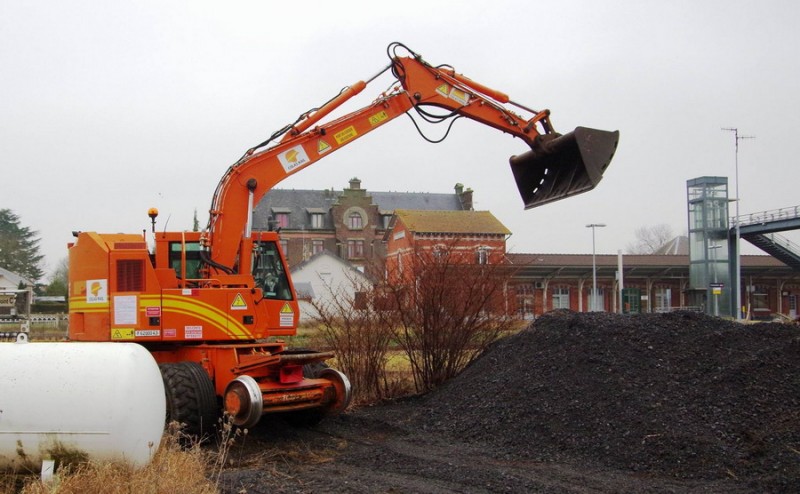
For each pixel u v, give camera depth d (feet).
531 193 39.63
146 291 30.60
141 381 22.56
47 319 105.40
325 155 35.22
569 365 32.37
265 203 224.53
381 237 224.74
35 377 21.85
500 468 25.40
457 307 40.93
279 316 33.06
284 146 34.24
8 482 21.80
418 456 27.35
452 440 30.68
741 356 29.89
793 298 182.09
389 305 41.45
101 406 21.72
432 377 40.86
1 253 222.89
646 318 34.78
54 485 19.89
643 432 26.25
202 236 32.27
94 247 31.19
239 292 31.30
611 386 29.60
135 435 22.04
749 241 161.68
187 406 28.50
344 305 41.86
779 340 31.07
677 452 24.68
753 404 26.53
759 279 179.32
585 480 23.41
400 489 22.57
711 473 23.36
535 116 38.68
